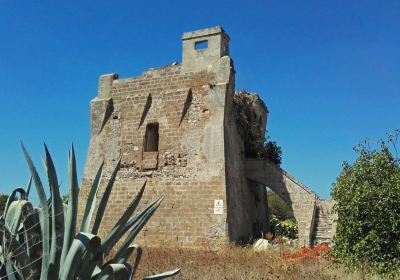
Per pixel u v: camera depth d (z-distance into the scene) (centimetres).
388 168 1414
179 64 2653
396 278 1271
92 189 678
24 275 588
